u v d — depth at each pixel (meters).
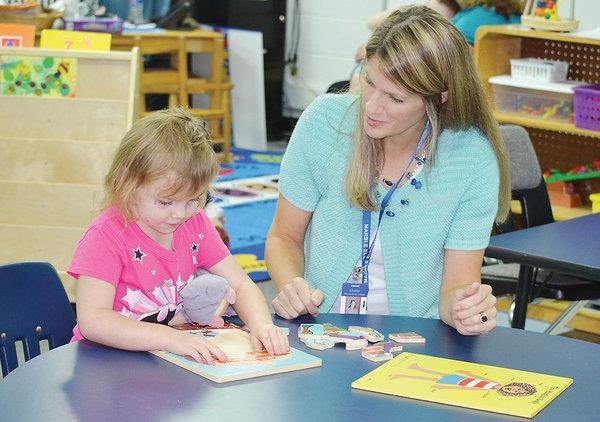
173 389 1.60
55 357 1.73
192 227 2.04
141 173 1.81
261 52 7.46
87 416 1.48
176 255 1.99
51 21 5.37
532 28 4.32
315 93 7.86
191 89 6.85
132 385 1.61
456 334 1.97
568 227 3.06
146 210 1.85
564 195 4.40
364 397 1.60
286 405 1.55
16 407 1.51
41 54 3.96
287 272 2.25
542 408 1.58
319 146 2.27
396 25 2.04
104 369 1.68
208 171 1.86
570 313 3.63
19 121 3.96
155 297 1.95
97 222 1.91
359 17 7.46
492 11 4.63
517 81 4.33
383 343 1.88
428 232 2.20
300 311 2.03
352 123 2.23
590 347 1.91
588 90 4.11
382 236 2.21
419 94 2.03
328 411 1.53
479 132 2.21
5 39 4.31
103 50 4.19
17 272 2.00
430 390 1.64
